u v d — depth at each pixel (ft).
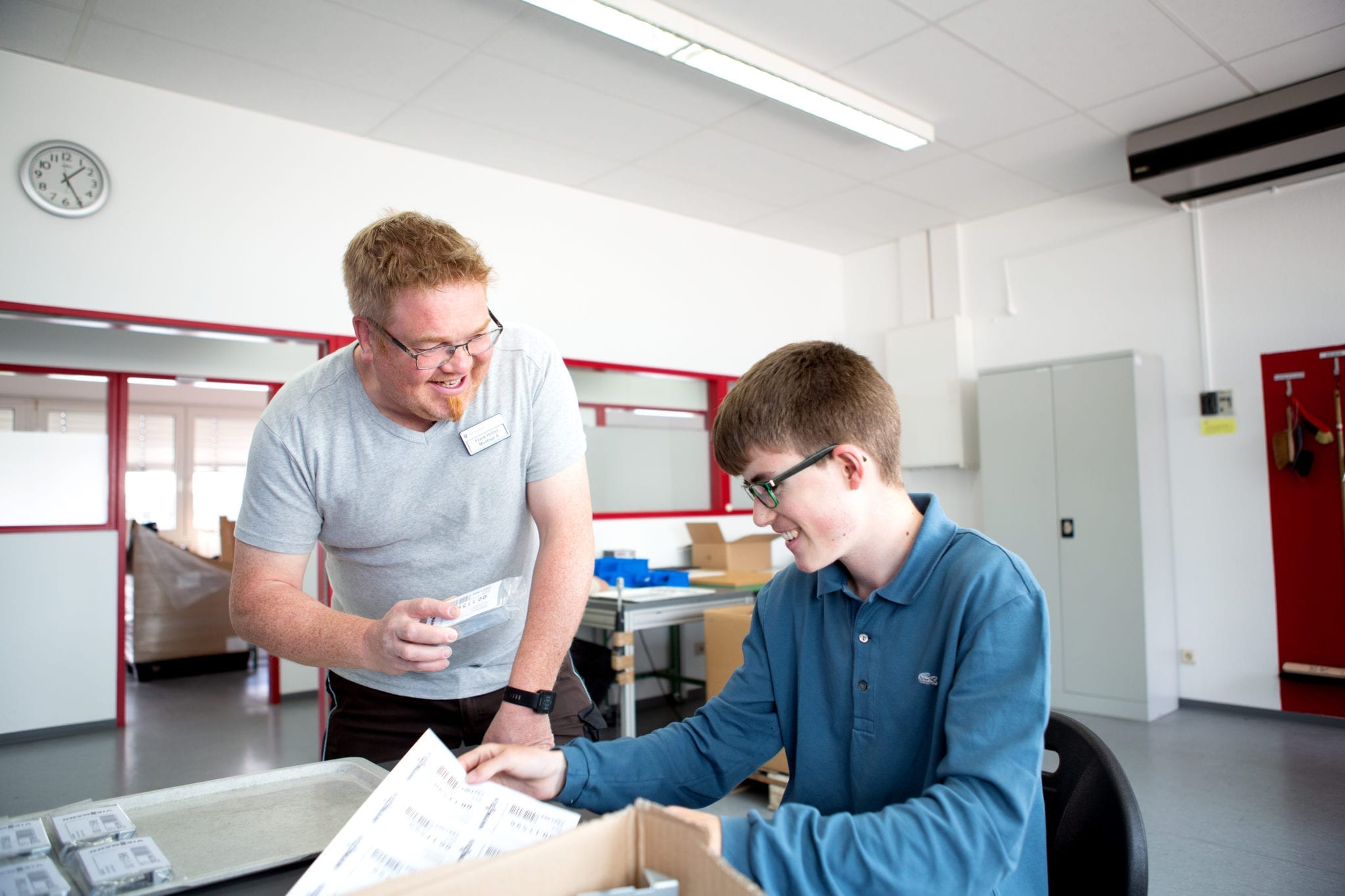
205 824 2.64
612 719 12.63
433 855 2.23
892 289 17.53
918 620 3.00
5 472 12.38
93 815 2.60
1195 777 10.19
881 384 3.09
